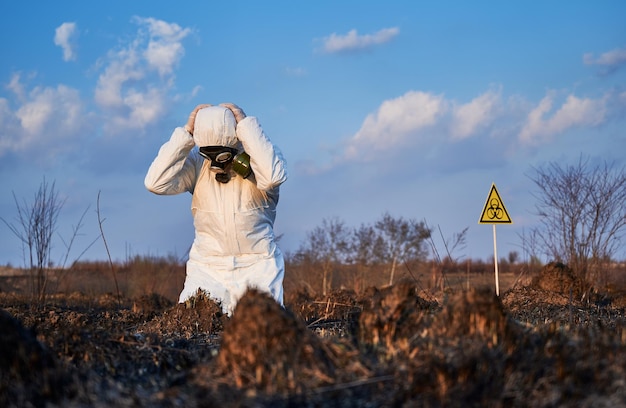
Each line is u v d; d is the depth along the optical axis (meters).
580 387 5.53
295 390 5.48
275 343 5.76
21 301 16.75
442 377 5.53
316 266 23.02
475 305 6.30
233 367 5.74
